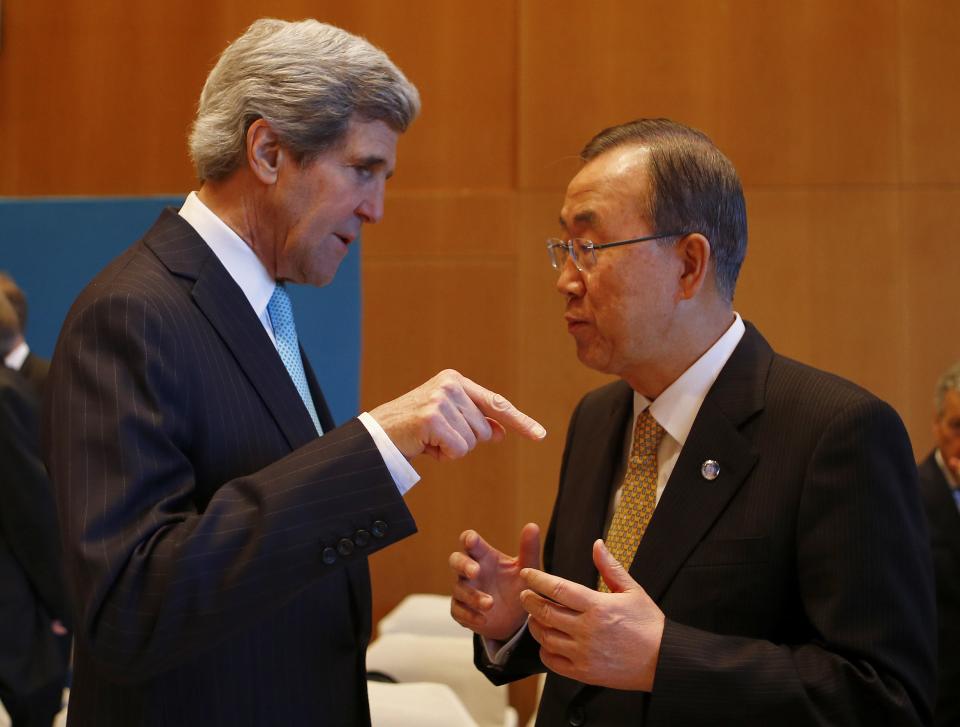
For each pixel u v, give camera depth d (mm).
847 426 1365
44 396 1254
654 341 1496
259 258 1389
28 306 3762
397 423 1181
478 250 4441
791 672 1271
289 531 1104
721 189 1498
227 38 4559
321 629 1326
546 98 4410
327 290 3771
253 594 1086
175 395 1198
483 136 4457
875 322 4164
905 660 1293
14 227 3787
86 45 4645
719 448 1446
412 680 2924
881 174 4180
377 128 1366
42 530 2807
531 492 4324
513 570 1560
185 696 1202
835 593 1311
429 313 4457
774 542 1375
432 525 4371
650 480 1540
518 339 4398
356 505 1138
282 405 1319
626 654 1251
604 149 1546
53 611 2842
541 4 4422
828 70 4223
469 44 4469
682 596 1393
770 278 4234
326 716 1310
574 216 1510
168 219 1376
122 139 4605
